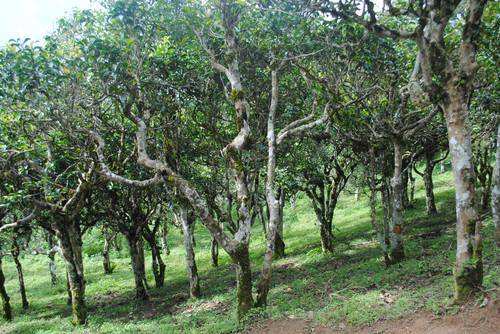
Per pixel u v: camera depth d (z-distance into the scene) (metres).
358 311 9.65
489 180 21.16
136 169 16.23
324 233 20.41
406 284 11.36
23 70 10.76
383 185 15.71
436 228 20.41
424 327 8.10
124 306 18.06
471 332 7.39
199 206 10.26
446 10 7.55
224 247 10.45
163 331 11.62
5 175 13.37
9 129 13.09
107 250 27.14
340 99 13.34
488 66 11.99
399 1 11.61
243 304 10.70
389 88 13.78
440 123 17.12
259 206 23.70
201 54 12.95
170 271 25.89
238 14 10.73
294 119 15.47
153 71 12.10
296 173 18.27
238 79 10.77
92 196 17.84
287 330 9.61
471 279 8.12
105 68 10.93
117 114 15.34
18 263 20.48
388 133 13.95
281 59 11.87
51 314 18.52
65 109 11.75
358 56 12.82
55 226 14.46
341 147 18.80
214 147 16.14
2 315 19.14
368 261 16.22
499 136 12.71
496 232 12.89
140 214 18.58
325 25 11.94
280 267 19.78
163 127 13.27
